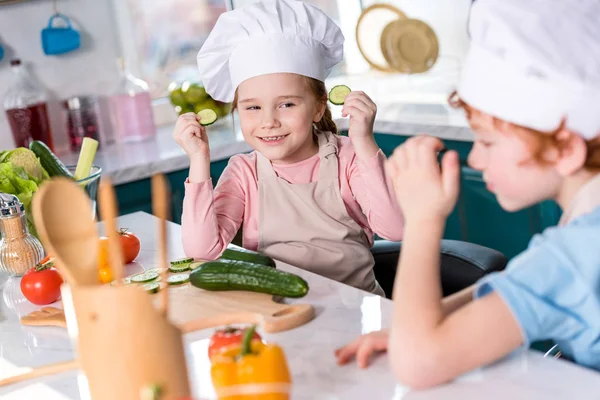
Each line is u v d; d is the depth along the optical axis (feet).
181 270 4.92
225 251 4.94
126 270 5.16
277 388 2.78
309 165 6.01
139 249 5.38
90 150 6.16
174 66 11.21
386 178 5.64
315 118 5.96
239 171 6.04
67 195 2.90
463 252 5.78
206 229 5.43
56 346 4.02
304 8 5.55
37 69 9.81
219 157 9.16
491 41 3.17
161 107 11.09
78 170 6.16
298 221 5.77
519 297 3.01
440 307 3.10
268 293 4.20
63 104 9.83
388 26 10.30
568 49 3.02
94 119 9.91
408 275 3.15
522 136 3.13
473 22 3.32
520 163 3.18
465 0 9.91
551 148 3.11
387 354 3.43
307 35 5.60
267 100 5.58
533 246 3.19
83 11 10.12
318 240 5.72
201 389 3.30
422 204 3.20
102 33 10.32
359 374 3.29
